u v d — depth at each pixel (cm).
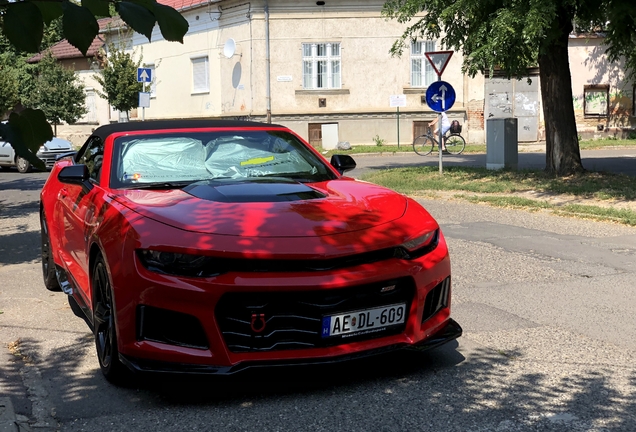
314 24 2630
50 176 657
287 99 2652
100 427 323
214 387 372
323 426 318
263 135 524
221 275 337
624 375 384
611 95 2814
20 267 734
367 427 316
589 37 2733
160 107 3097
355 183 469
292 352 344
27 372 404
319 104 2664
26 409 346
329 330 348
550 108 1397
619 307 528
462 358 416
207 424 323
